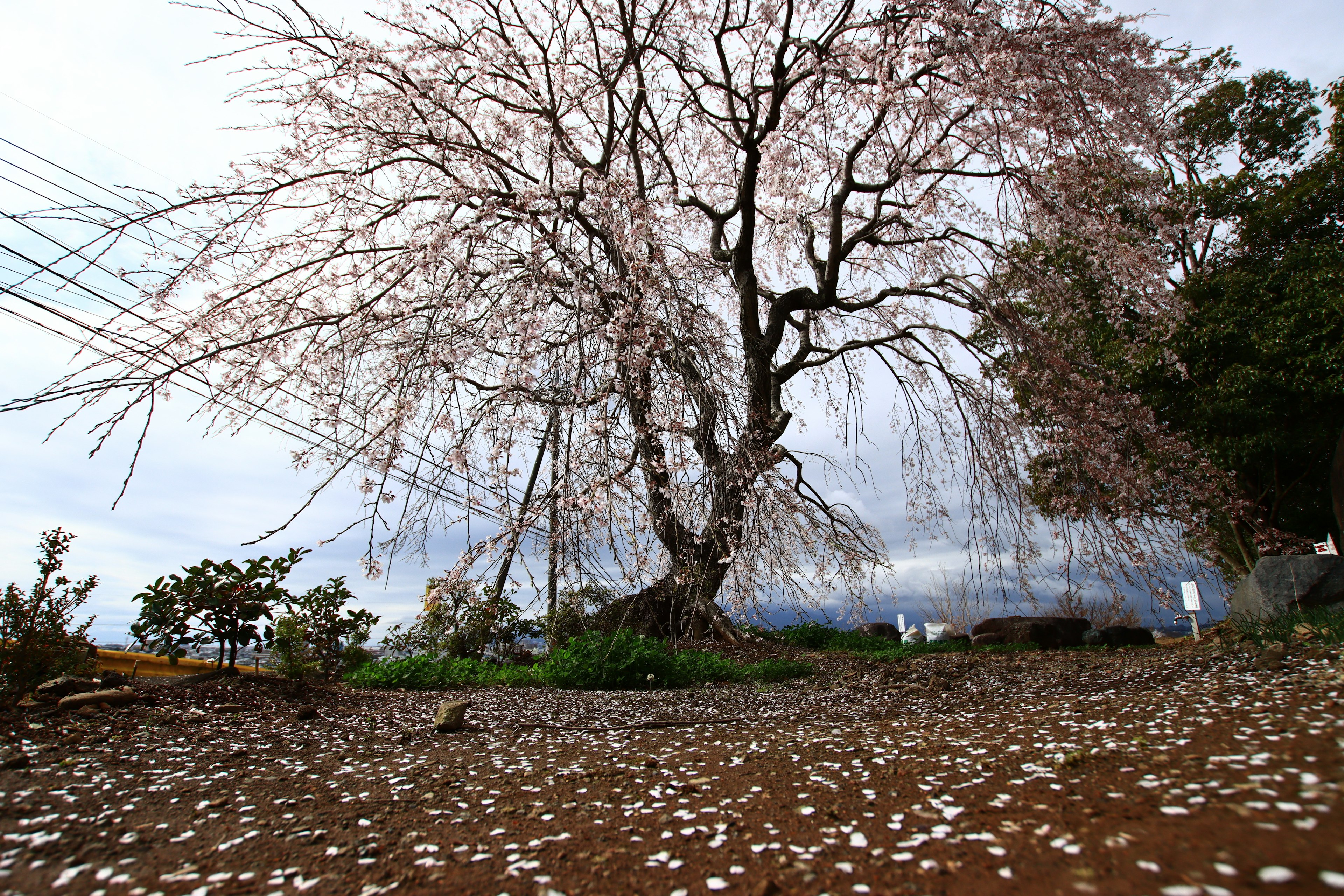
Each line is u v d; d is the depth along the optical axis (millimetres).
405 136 5957
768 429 6523
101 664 7887
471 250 5480
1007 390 8273
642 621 9180
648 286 5121
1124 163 6992
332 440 5250
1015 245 8898
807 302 10000
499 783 3096
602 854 2152
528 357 5125
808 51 7824
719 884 1854
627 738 4219
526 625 9352
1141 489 6914
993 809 2232
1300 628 5730
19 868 2074
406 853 2209
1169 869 1586
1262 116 12570
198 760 3531
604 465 4613
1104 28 6730
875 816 2328
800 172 9703
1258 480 12070
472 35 6590
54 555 4762
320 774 3318
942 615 15125
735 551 5578
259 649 6434
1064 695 4922
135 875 2043
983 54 6309
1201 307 11352
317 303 5859
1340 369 9758
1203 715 3086
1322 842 1563
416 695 6641
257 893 1919
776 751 3543
